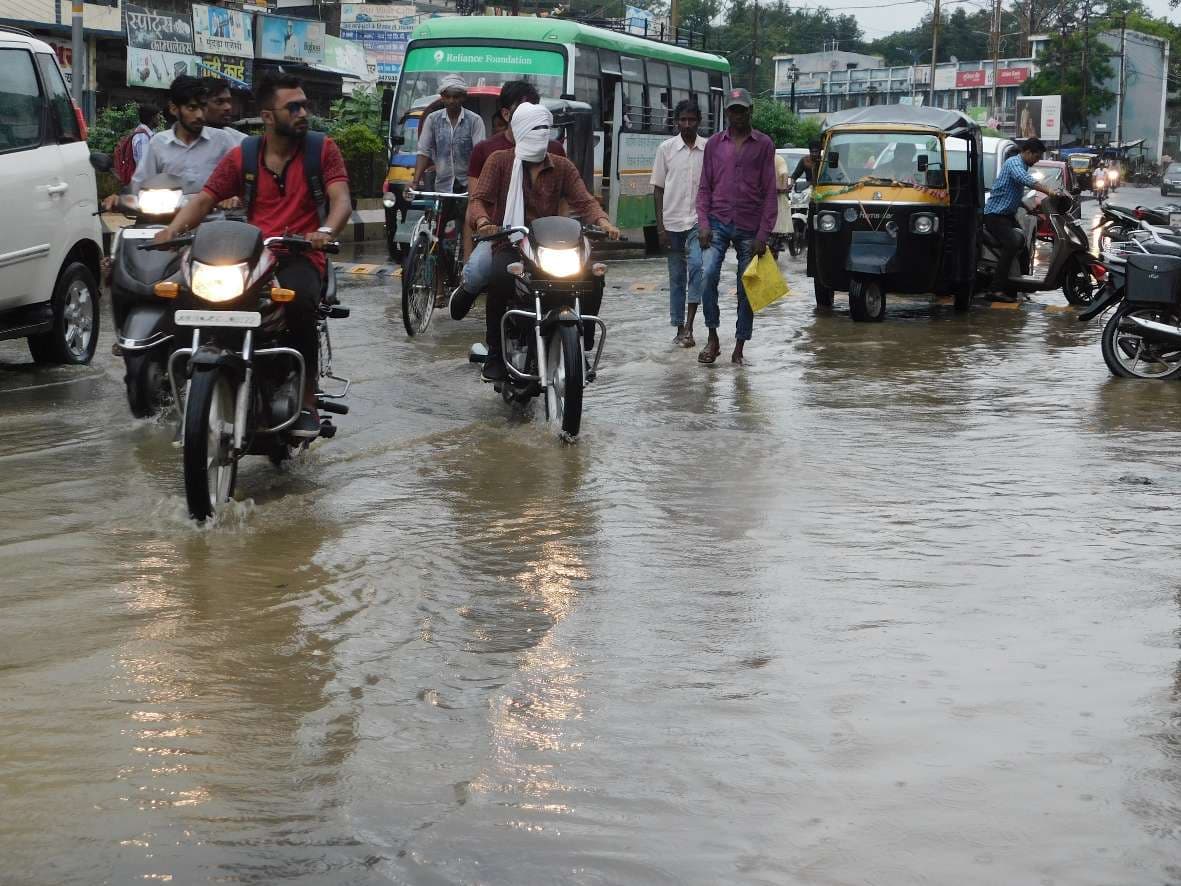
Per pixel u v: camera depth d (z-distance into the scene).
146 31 34.22
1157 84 122.81
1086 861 3.32
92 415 8.88
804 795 3.66
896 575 5.79
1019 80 120.12
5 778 3.68
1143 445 8.81
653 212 27.89
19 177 10.05
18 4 30.98
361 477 7.43
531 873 3.22
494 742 3.97
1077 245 17.67
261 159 7.10
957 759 3.91
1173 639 5.02
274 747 3.90
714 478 7.56
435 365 11.34
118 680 4.40
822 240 16.33
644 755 3.90
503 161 9.25
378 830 3.42
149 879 3.16
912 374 11.84
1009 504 7.12
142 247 7.11
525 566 5.82
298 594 5.34
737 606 5.33
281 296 6.40
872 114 17.09
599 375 11.22
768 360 12.49
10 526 6.26
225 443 6.50
